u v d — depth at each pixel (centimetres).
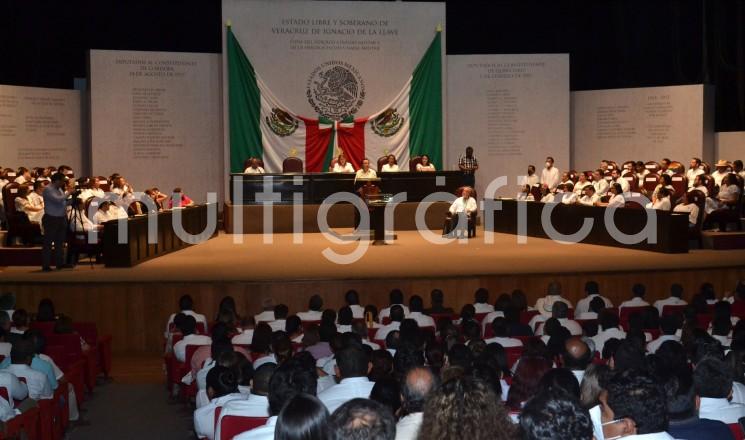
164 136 2183
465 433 276
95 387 989
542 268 1388
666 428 346
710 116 2191
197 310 1282
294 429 290
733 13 2280
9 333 803
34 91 2052
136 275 1353
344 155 2234
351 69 2231
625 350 552
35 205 1650
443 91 2261
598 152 2311
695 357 620
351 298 1080
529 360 496
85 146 2198
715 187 1767
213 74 2217
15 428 568
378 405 289
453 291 1316
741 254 1562
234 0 2180
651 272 1360
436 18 2250
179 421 827
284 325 935
